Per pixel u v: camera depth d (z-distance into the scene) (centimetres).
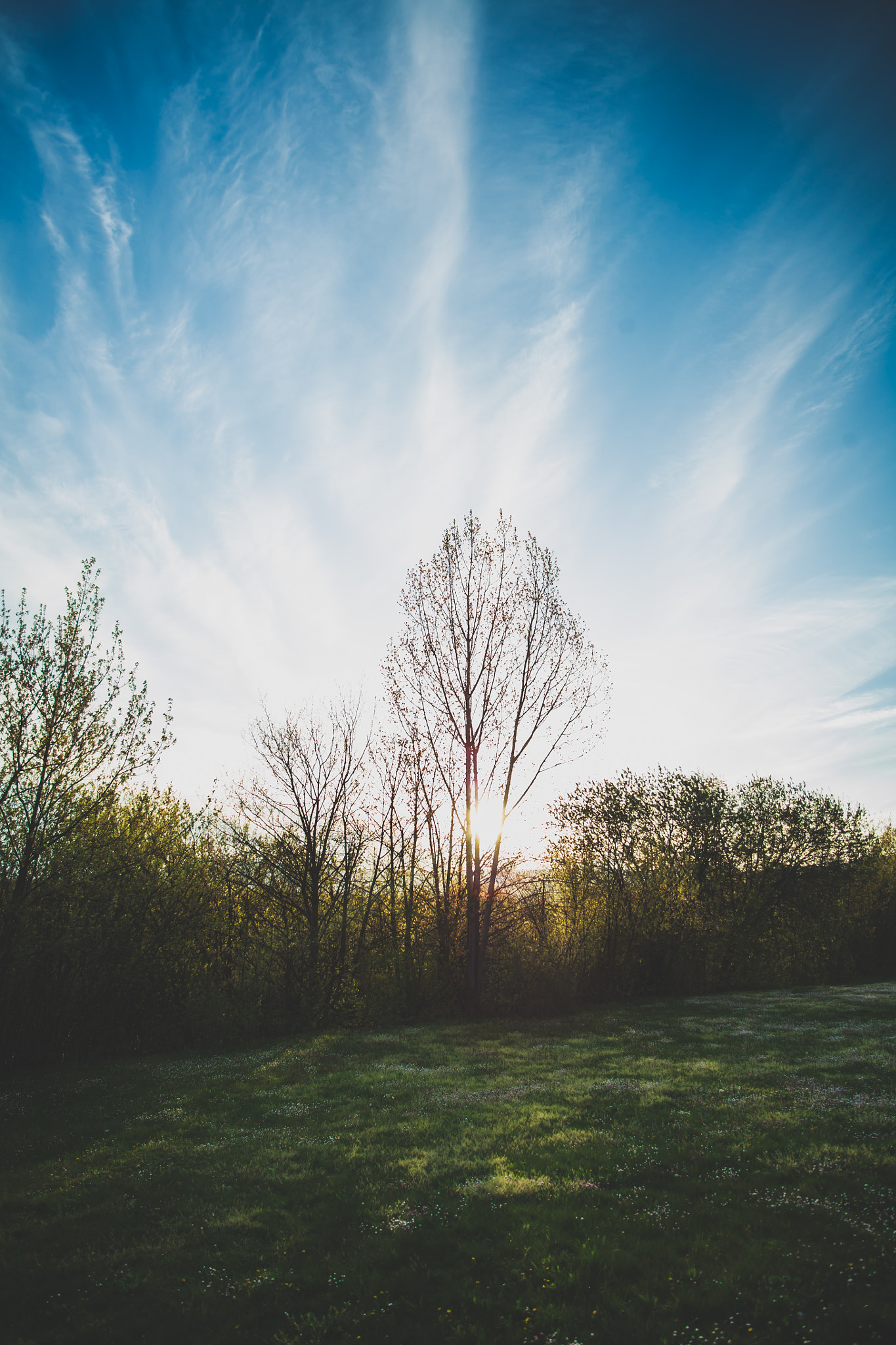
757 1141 1009
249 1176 1011
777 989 3650
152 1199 945
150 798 2462
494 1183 915
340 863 2961
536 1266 704
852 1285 623
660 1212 802
